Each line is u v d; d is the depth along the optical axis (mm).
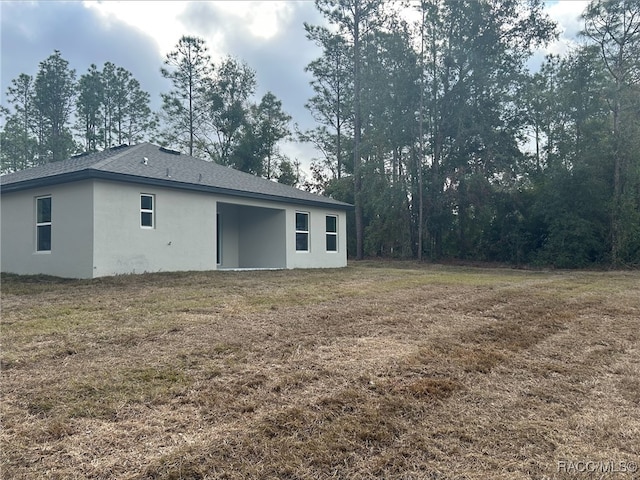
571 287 10852
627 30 17484
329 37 25688
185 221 11961
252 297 8062
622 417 3293
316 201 15672
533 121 22719
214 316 6320
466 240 22359
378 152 23141
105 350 4645
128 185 10633
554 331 5992
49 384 3689
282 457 2646
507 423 3156
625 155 17734
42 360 4301
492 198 20828
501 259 21578
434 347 4996
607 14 17609
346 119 29094
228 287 9383
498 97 21109
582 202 18609
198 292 8531
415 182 22625
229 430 2967
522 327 6168
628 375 4254
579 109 19859
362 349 4867
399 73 21750
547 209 19406
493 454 2732
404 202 22328
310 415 3205
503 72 20969
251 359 4441
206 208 12531
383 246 24172
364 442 2846
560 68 21953
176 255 11703
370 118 23125
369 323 6145
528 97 21922
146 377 3877
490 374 4191
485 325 6211
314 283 10531
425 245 23062
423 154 22516
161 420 3096
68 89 33375
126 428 2975
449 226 22297
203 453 2668
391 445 2820
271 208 14547
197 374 3982
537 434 2994
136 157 12305
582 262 18531
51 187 10703
